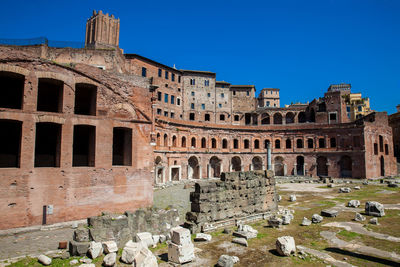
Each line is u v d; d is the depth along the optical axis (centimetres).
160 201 3775
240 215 2483
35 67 2345
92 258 1560
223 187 2400
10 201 2138
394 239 1867
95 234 1681
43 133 3072
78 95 3188
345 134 7031
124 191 2698
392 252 1630
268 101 11369
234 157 7850
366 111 10675
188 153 6725
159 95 7538
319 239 1927
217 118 8850
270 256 1639
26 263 1487
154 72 7444
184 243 1562
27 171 2225
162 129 5953
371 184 5372
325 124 7356
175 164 6259
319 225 2302
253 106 9388
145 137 2912
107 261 1451
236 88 9362
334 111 8094
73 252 1596
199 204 2191
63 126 2428
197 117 8506
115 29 6291
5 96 2970
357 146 6806
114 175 2655
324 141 7344
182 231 1581
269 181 2869
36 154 3003
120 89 2802
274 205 2880
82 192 2461
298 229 2206
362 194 4069
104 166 2605
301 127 7650
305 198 3909
